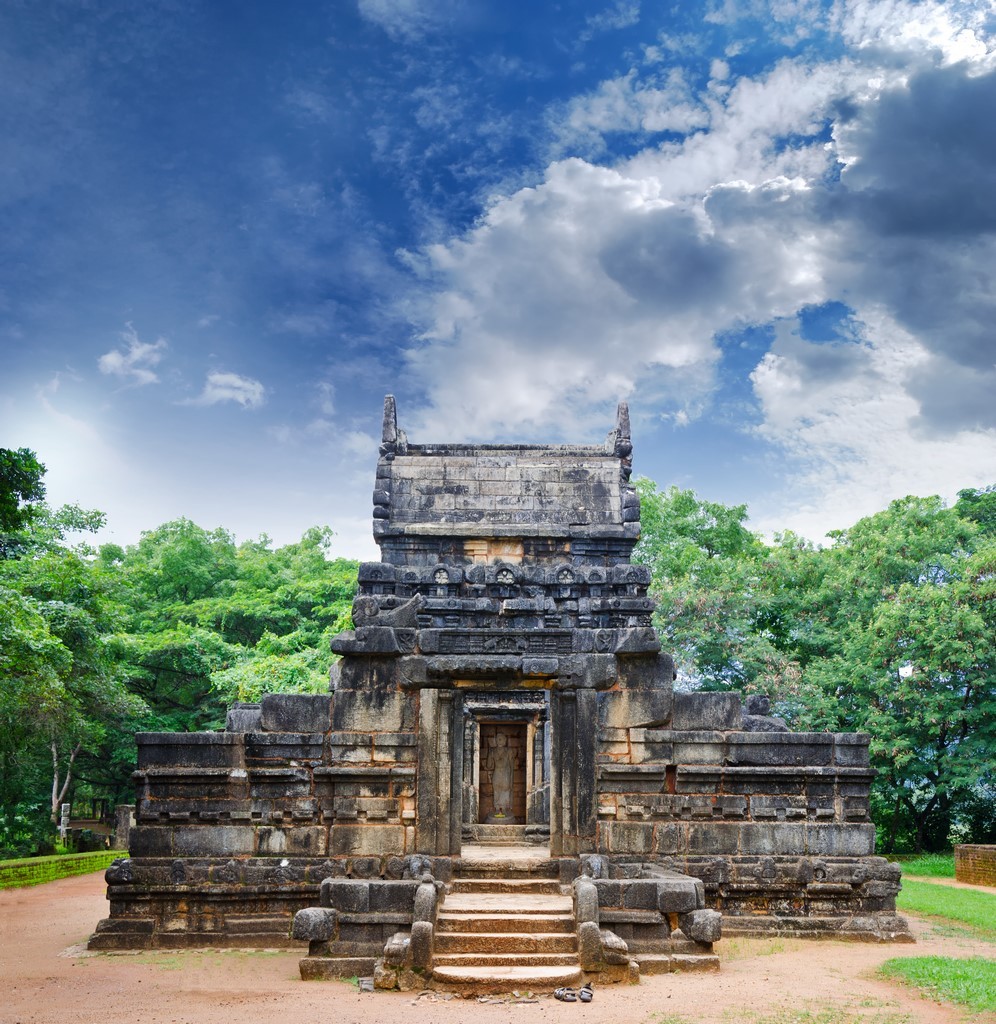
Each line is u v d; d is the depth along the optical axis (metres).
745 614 43.56
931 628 37.97
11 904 24.83
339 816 18.56
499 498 29.92
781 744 19.28
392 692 19.17
